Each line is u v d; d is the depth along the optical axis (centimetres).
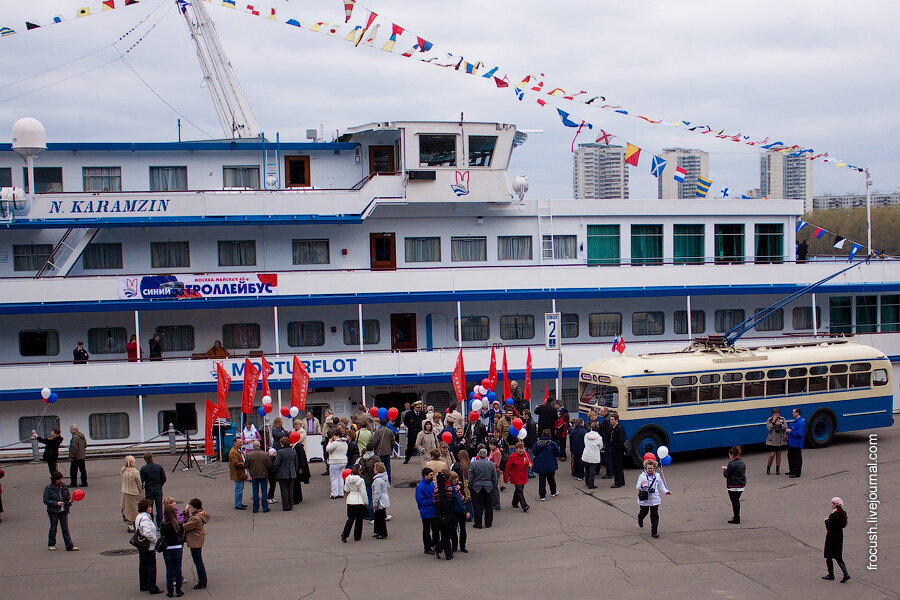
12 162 3338
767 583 1525
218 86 3816
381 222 3534
